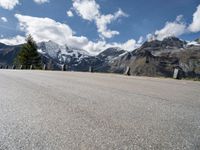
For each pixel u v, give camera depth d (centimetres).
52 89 701
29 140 258
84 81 1039
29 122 330
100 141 260
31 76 1294
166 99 582
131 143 256
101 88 771
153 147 246
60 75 1504
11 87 727
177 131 307
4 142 251
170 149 242
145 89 797
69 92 645
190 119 377
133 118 371
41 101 495
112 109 434
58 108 428
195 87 974
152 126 328
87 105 464
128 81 1161
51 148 237
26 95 572
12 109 411
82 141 258
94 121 344
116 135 283
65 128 306
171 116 395
